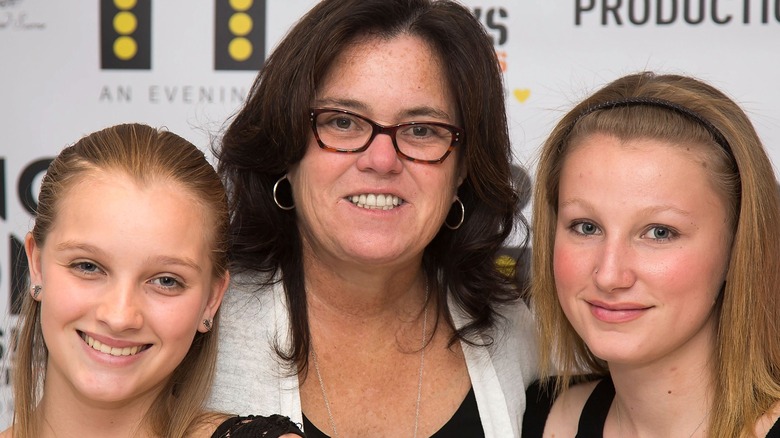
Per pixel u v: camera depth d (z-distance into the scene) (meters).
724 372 1.68
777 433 1.59
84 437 1.67
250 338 1.92
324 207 1.83
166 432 1.69
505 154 1.97
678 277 1.61
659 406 1.75
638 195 1.61
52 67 2.90
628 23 2.81
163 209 1.59
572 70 2.83
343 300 1.98
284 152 1.85
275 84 1.84
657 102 1.69
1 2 2.89
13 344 1.76
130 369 1.58
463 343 2.03
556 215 1.86
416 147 1.82
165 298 1.60
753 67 2.77
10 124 2.91
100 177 1.59
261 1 2.86
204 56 2.88
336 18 1.77
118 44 2.89
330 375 1.98
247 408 1.86
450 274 2.05
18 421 1.69
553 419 1.95
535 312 1.94
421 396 1.99
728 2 2.77
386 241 1.82
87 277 1.57
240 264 1.97
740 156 1.65
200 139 2.88
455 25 1.83
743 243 1.65
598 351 1.68
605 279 1.61
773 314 1.69
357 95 1.77
